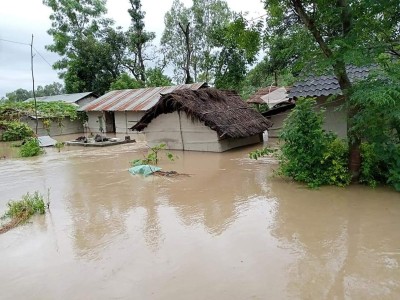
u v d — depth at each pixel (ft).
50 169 44.73
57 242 21.36
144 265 17.69
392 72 25.21
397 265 16.60
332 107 40.32
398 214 22.86
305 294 14.48
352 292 14.51
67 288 15.90
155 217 24.94
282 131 32.32
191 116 50.90
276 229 21.59
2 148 68.80
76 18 123.75
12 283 16.61
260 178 34.60
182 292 14.98
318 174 30.09
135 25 124.57
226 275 16.26
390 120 26.14
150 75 119.24
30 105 90.68
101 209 27.40
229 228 22.18
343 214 23.40
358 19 26.37
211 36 98.32
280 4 29.17
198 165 42.63
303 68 30.04
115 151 58.23
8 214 27.07
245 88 112.88
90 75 122.52
